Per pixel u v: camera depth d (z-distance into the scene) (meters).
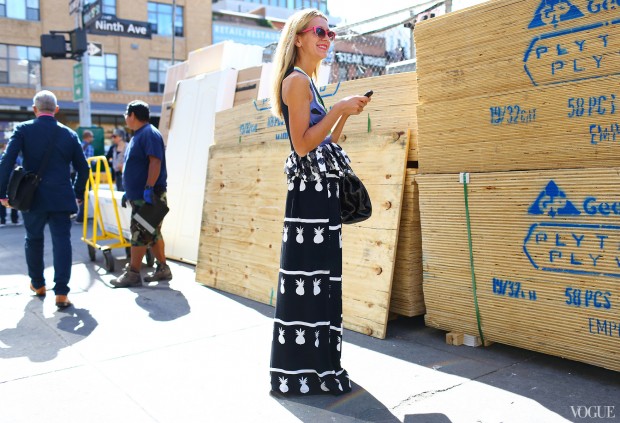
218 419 2.64
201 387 3.01
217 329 4.00
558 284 2.99
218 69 7.11
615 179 2.72
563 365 3.17
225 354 3.50
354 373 3.16
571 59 2.85
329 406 2.77
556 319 3.01
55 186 4.59
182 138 6.98
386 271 3.75
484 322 3.36
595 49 2.76
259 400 2.85
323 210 2.82
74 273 6.10
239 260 5.02
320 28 2.79
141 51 29.81
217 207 5.38
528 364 3.21
